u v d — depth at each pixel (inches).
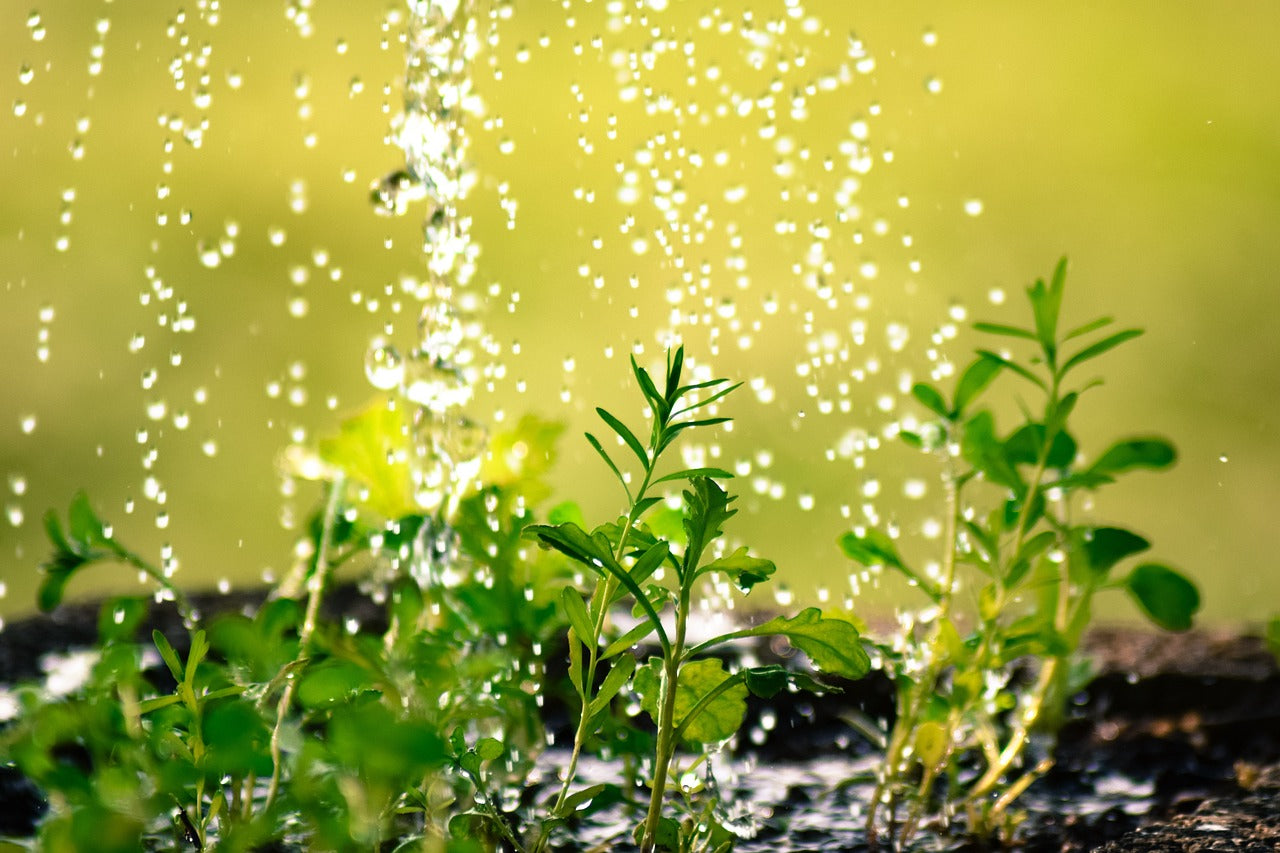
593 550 41.3
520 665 45.2
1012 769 47.7
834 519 106.8
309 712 42.3
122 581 111.3
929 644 45.5
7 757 42.2
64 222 48.5
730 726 42.8
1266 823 44.3
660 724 41.9
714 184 137.0
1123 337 44.1
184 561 117.9
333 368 141.0
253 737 41.1
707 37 156.9
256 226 156.6
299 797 40.2
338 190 160.1
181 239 153.9
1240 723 48.8
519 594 45.0
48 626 52.7
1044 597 45.9
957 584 45.6
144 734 41.9
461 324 47.6
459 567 45.3
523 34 163.8
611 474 122.8
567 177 155.6
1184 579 44.3
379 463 46.5
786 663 50.7
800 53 51.4
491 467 47.0
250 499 126.8
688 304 131.1
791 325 128.6
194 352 142.2
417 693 42.3
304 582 45.9
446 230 47.8
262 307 147.1
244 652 42.8
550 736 47.9
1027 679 50.3
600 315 135.5
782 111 145.3
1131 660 51.6
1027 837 45.0
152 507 125.1
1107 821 45.4
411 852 41.1
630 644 42.0
